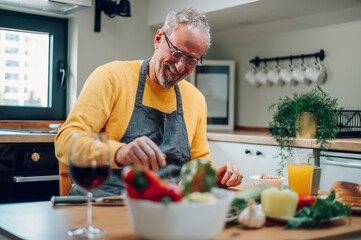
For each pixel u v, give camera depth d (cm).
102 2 311
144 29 340
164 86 156
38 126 302
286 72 319
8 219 90
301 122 244
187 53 146
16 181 222
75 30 307
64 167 176
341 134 254
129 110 156
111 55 322
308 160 126
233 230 85
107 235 78
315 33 304
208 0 294
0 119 292
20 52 304
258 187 109
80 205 106
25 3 251
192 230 68
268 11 292
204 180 81
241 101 363
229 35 365
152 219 68
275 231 85
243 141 278
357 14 275
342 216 92
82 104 146
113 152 118
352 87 281
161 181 75
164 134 160
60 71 315
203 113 176
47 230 82
